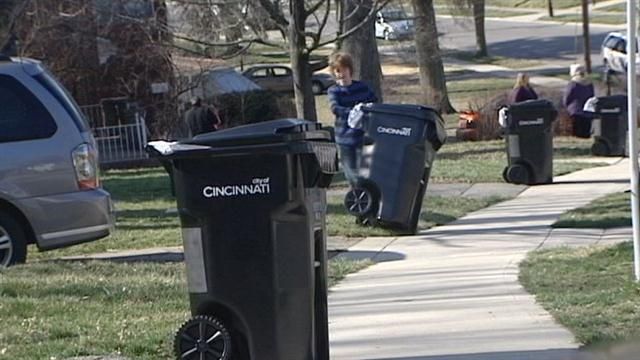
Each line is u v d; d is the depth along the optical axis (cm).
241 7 6556
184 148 2389
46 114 4091
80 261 4325
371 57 9812
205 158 2388
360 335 2997
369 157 4884
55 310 3178
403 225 4859
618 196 5856
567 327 2942
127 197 7044
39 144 4050
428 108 4862
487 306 3278
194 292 2431
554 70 19888
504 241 4625
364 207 4903
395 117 4844
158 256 4559
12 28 8594
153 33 8144
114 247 4888
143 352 2727
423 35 12950
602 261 3878
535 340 2834
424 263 4162
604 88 13338
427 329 3027
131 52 9781
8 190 3997
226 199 2395
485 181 6931
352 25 7188
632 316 2995
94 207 4112
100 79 9850
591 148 8700
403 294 3553
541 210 5572
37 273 3806
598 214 5234
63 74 9575
